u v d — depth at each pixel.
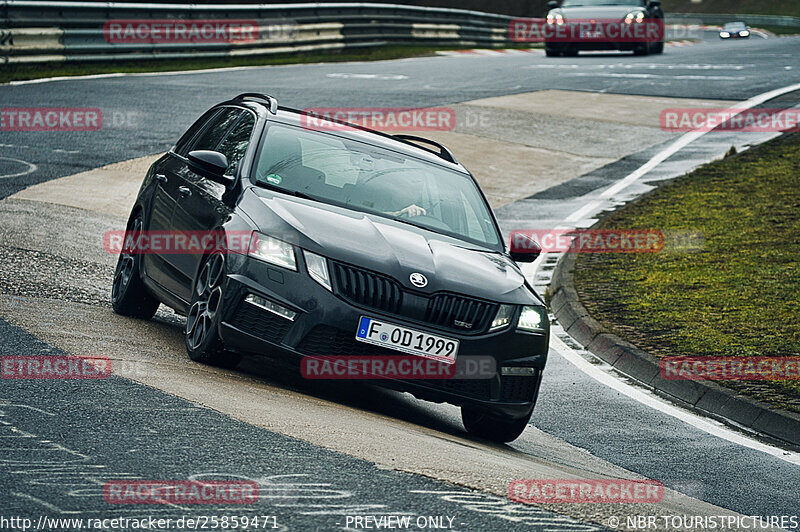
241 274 15.95
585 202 41.12
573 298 28.62
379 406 17.66
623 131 54.25
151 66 68.12
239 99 22.17
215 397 14.05
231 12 76.12
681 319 26.11
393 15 95.88
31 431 11.32
